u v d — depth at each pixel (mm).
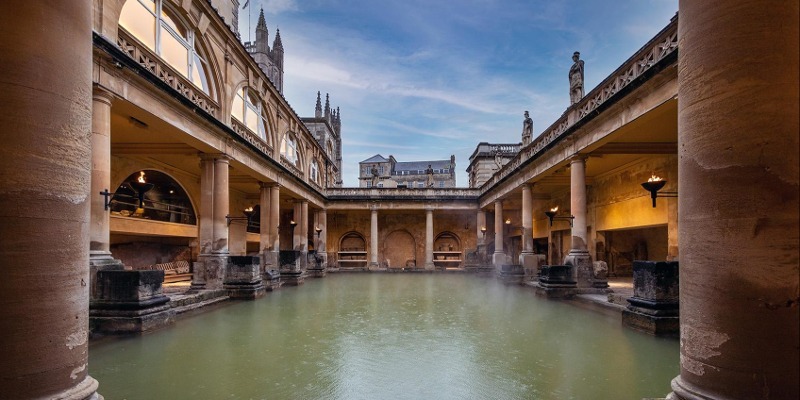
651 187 11094
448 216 37375
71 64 2973
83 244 3068
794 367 2525
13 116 2648
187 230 21250
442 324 9492
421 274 28797
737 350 2684
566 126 15141
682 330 3166
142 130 12828
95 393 3109
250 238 29578
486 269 29578
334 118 59281
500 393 4977
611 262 20484
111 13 9156
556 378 5520
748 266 2666
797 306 2537
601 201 20172
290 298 14711
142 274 8469
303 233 27172
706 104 2953
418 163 74938
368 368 6039
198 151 14922
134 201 17641
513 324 9445
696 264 2979
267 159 18672
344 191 33156
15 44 2688
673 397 3125
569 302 13195
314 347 7312
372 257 32594
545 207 27953
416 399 4824
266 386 5266
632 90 10359
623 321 9117
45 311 2727
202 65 14297
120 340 7781
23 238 2648
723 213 2787
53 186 2803
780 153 2633
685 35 3227
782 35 2729
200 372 5836
